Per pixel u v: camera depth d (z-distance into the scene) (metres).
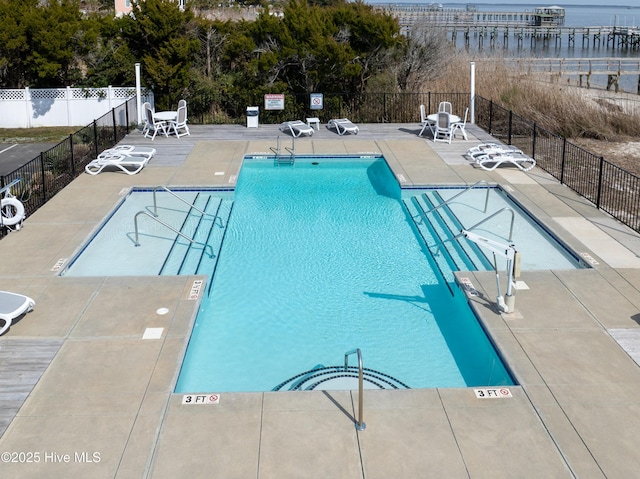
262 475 5.47
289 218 12.75
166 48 22.88
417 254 11.09
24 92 23.94
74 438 5.91
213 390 7.30
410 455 5.71
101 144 17.78
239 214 12.94
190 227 11.99
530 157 16.42
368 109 22.41
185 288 8.92
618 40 67.38
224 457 5.68
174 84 22.91
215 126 19.91
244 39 22.73
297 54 22.05
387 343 8.35
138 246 10.97
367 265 10.67
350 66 21.83
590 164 16.34
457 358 8.02
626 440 5.91
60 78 25.44
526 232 11.48
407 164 15.41
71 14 24.59
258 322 8.86
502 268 9.88
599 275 9.33
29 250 10.30
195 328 8.29
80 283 9.06
